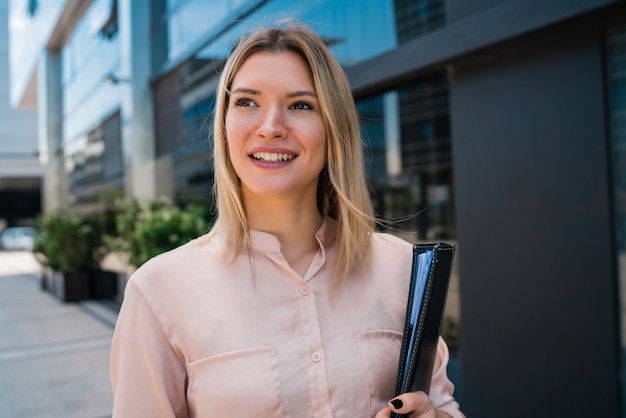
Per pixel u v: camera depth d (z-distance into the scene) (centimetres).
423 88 376
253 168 101
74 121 1250
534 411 282
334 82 105
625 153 252
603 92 253
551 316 274
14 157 2388
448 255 96
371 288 111
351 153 109
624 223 251
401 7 354
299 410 95
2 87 2394
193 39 637
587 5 238
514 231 291
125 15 822
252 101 102
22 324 768
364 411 100
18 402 447
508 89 294
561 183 270
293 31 103
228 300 100
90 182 1107
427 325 94
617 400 249
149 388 98
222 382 95
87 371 529
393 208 408
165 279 102
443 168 368
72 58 1255
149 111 780
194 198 643
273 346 98
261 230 109
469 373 316
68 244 967
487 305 306
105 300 959
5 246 2544
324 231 113
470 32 296
